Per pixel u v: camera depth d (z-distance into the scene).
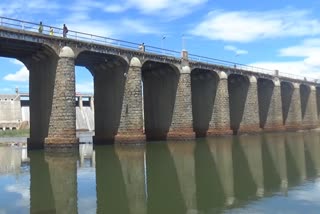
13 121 114.56
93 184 21.66
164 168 27.33
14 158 35.62
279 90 70.94
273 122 70.50
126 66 45.56
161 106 54.31
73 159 33.50
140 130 45.16
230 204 16.36
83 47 40.59
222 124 58.47
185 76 52.34
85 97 121.00
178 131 52.25
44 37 37.47
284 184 20.34
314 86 83.25
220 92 58.75
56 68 38.78
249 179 22.22
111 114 47.47
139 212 15.53
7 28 34.72
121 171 26.30
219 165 28.11
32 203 17.30
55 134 38.59
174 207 16.17
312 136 58.00
